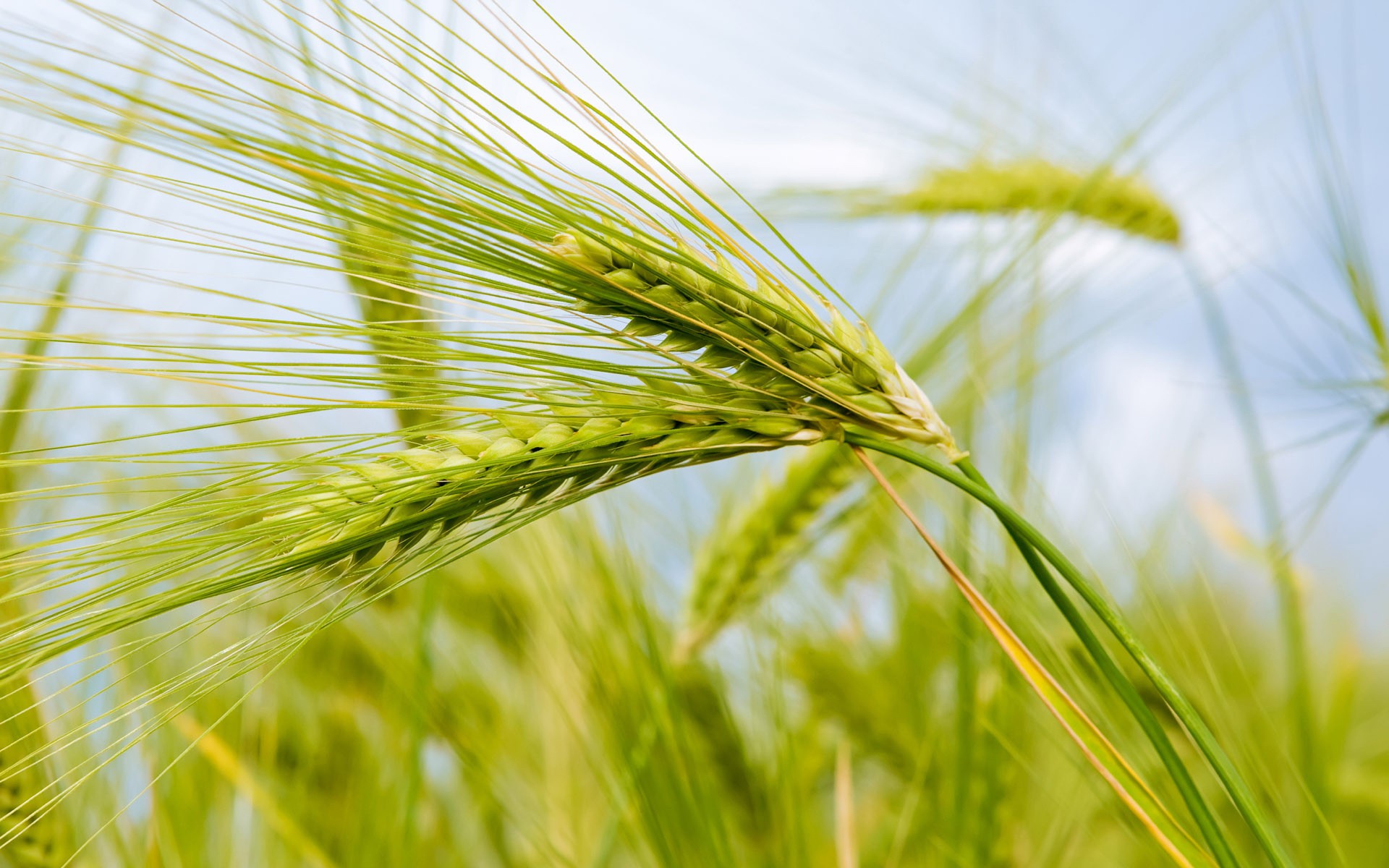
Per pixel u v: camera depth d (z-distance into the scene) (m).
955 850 0.52
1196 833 0.50
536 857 0.59
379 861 0.55
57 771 0.51
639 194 0.43
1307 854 0.50
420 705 0.54
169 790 0.53
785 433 0.44
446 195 0.42
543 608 0.56
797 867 0.54
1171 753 0.44
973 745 0.52
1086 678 0.52
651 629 0.54
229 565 0.43
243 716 0.56
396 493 0.43
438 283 0.43
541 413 0.43
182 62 0.42
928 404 0.45
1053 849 0.54
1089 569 0.53
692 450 0.44
